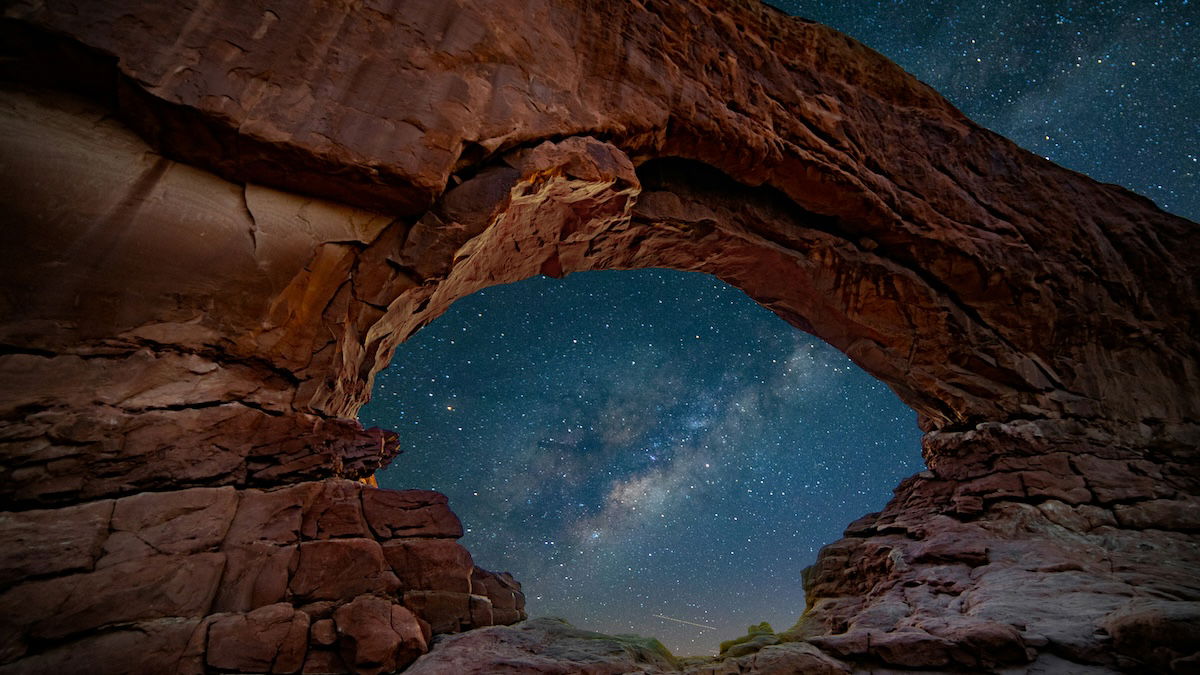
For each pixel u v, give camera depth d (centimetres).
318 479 360
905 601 499
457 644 332
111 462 294
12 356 283
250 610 295
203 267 339
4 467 268
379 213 397
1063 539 559
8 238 293
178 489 307
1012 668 351
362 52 393
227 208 354
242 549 309
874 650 380
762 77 606
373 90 387
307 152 351
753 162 579
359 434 404
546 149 447
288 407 364
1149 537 561
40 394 285
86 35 310
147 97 322
